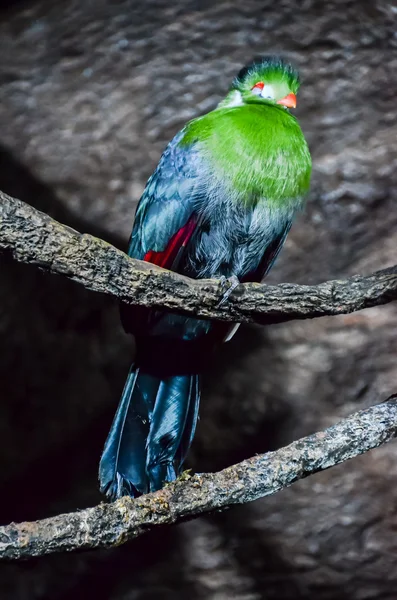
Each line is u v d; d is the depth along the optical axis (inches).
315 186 396.8
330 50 406.6
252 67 312.0
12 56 417.4
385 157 398.3
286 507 393.1
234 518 395.9
